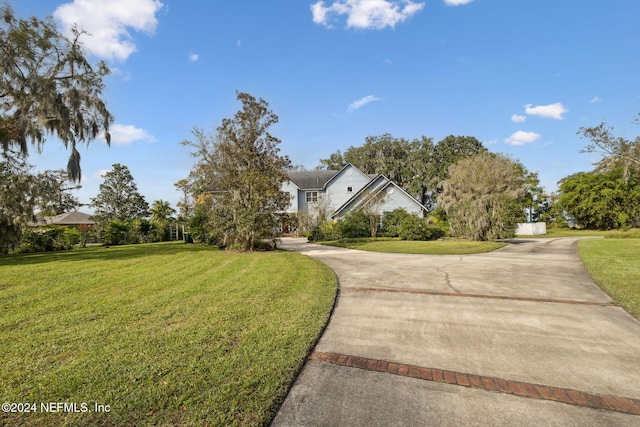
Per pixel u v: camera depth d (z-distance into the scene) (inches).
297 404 94.4
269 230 543.8
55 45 478.6
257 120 546.6
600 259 374.6
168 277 282.0
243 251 528.7
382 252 513.0
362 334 150.1
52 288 238.7
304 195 1341.0
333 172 1457.9
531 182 1510.8
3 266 361.7
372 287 247.6
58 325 155.1
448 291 233.5
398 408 92.3
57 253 555.5
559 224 1486.2
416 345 137.4
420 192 1801.2
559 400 96.2
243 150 530.0
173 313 174.2
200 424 82.8
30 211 515.8
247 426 82.8
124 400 92.5
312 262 373.1
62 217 1285.7
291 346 130.9
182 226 1096.2
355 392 100.8
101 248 698.2
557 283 258.1
